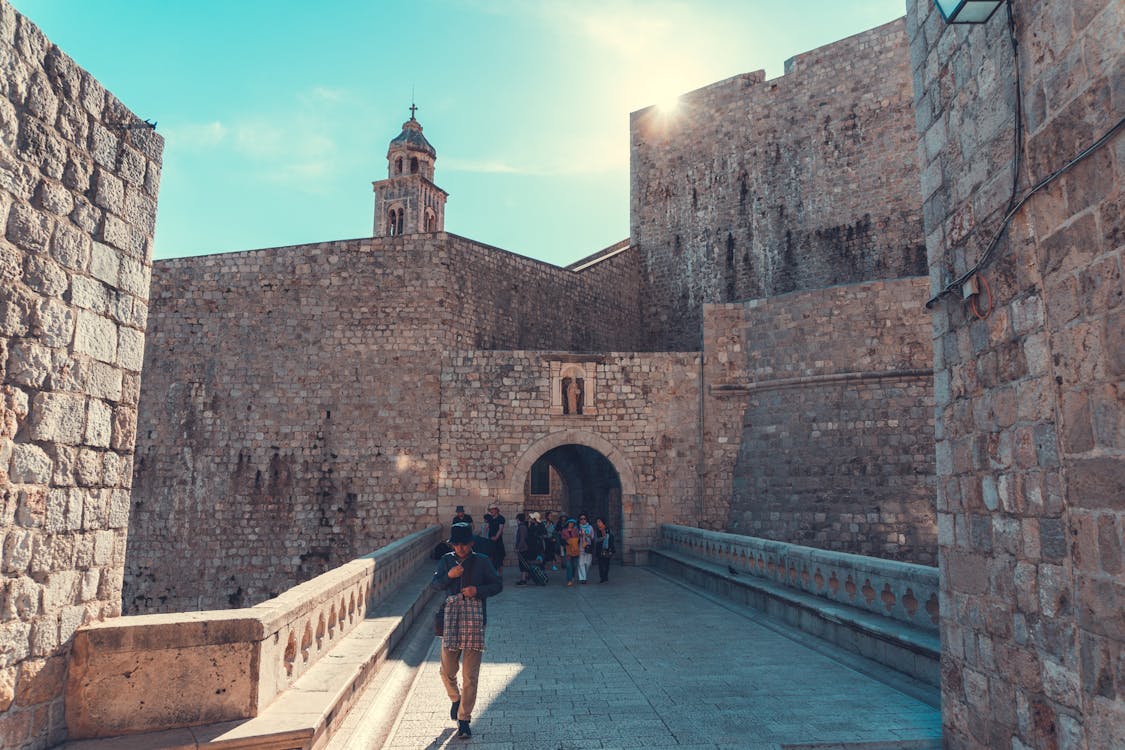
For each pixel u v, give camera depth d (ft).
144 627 16.76
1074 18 13.73
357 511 75.15
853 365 69.31
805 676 26.63
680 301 107.55
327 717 17.97
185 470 76.84
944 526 19.38
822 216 97.19
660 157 112.68
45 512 16.01
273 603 20.01
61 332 16.79
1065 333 14.11
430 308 78.43
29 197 16.07
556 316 93.40
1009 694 16.14
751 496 73.15
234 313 79.51
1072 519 13.82
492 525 56.65
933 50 20.33
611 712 22.34
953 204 19.08
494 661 29.81
